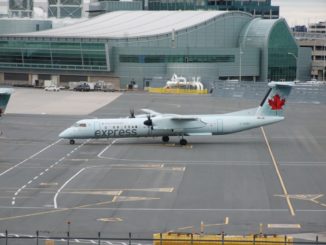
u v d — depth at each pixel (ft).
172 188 379.96
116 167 438.81
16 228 303.68
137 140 547.49
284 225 308.60
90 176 410.31
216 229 302.66
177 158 471.62
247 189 378.73
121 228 304.50
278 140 556.92
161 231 300.20
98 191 371.76
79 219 318.24
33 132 594.65
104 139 551.18
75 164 448.24
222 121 523.70
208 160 465.06
